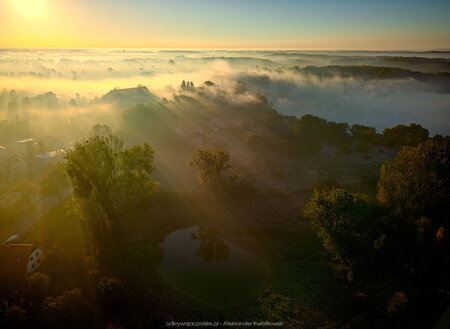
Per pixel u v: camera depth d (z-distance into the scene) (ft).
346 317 122.21
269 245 172.65
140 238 178.91
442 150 166.50
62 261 147.54
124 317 121.70
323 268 149.59
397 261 141.18
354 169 287.07
